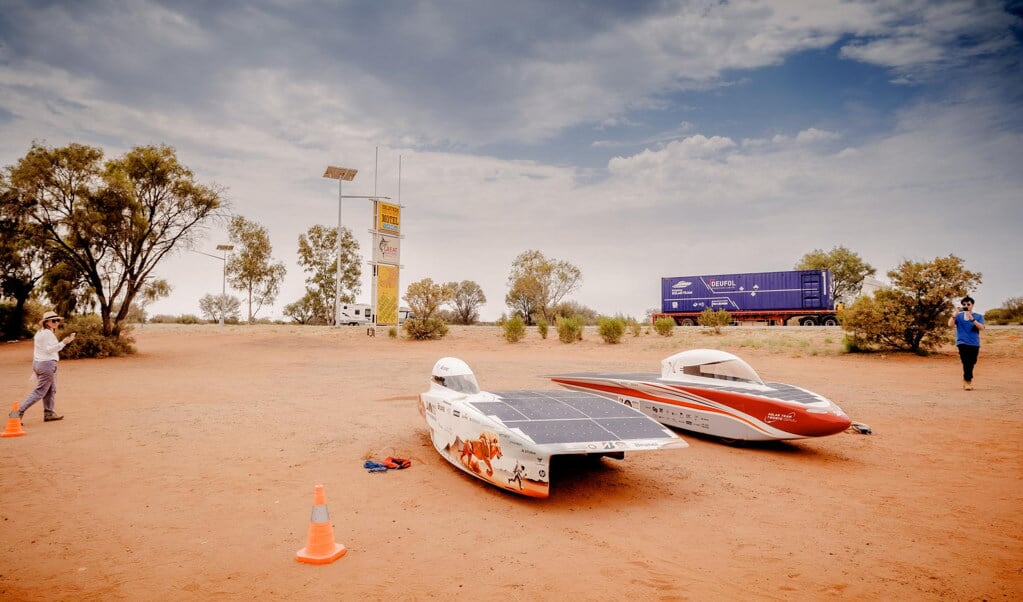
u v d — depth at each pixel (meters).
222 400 11.80
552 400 7.12
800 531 5.14
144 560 4.34
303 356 23.62
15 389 13.29
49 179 20.94
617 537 4.95
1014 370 16.25
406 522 5.21
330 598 3.78
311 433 8.65
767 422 7.79
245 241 61.94
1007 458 7.62
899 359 19.47
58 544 4.61
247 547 4.61
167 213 23.61
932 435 8.95
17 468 6.69
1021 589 4.03
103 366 19.03
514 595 3.85
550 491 6.24
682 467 7.28
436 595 3.84
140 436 8.37
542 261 50.50
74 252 22.14
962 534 5.08
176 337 33.25
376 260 37.69
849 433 9.15
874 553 4.66
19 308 31.17
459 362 7.71
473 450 6.29
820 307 39.31
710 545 4.80
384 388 13.86
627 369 17.72
